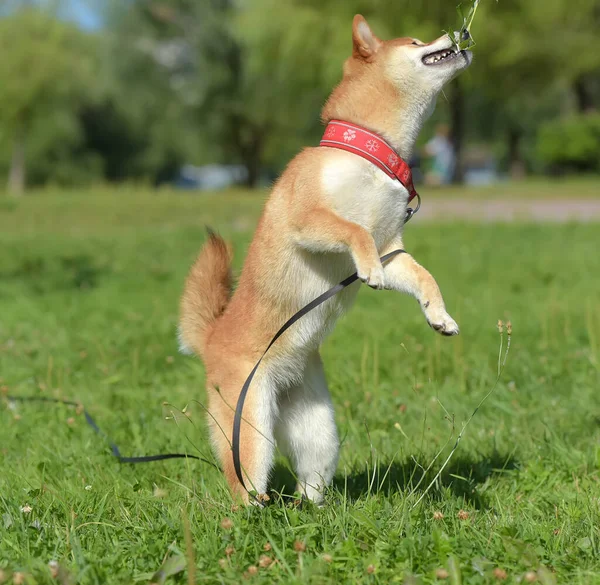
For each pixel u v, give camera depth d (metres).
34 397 5.69
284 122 39.59
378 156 3.91
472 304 8.03
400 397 5.45
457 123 28.77
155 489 4.06
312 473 4.16
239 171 50.44
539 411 5.11
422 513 3.45
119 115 49.22
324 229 3.75
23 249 13.08
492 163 71.00
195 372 6.18
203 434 4.74
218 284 4.39
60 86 42.34
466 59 4.12
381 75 4.10
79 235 15.55
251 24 27.34
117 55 39.19
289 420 4.22
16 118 41.31
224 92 37.78
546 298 8.35
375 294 8.93
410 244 12.49
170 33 38.72
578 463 4.29
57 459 4.50
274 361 4.08
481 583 2.84
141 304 8.77
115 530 3.42
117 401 5.64
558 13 26.41
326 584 2.85
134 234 15.28
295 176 3.99
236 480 3.88
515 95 31.14
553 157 31.56
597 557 3.09
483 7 24.88
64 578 2.85
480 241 12.87
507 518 3.55
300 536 3.25
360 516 3.28
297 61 27.30
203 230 15.35
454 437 4.74
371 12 25.70
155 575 2.86
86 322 8.00
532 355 6.34
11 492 3.91
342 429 4.96
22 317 8.34
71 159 49.72
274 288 4.02
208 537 3.24
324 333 4.15
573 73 29.64
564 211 18.25
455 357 5.95
